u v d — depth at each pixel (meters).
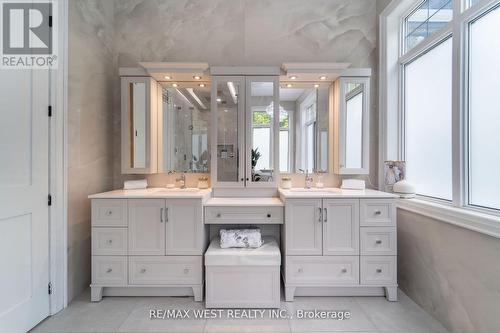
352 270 2.04
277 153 2.48
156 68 2.38
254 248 2.06
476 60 1.63
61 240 1.90
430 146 2.11
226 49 2.61
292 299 2.02
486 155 1.58
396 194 2.27
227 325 1.73
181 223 2.04
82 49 2.13
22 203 1.61
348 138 2.50
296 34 2.61
